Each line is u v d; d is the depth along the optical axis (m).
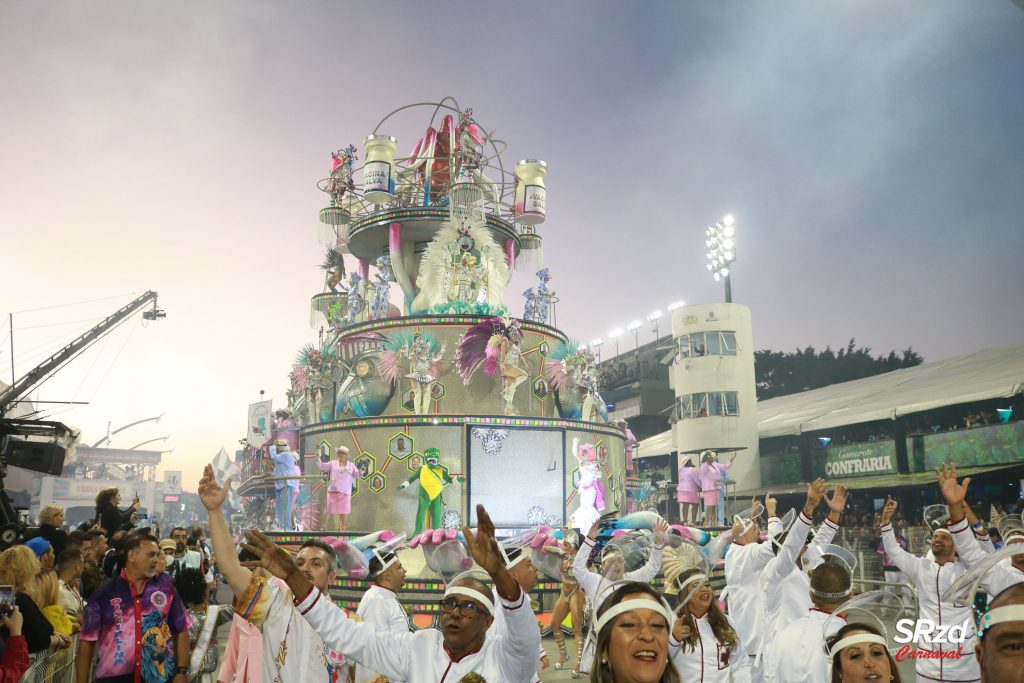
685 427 41.56
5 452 18.83
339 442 23.61
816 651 5.61
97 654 6.83
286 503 25.66
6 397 41.94
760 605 7.36
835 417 36.88
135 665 6.80
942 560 7.84
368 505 22.53
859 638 4.14
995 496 29.61
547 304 27.11
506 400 23.31
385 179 26.84
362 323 25.52
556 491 23.03
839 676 4.20
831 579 5.82
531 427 23.05
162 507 111.38
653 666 3.07
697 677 5.67
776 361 67.38
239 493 42.38
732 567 7.69
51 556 9.05
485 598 4.66
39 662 7.47
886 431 36.19
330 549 6.00
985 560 2.73
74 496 93.12
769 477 40.94
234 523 49.09
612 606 3.20
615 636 3.13
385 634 4.91
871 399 38.31
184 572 10.65
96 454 101.69
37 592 7.72
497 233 28.14
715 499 26.16
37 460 18.97
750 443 40.53
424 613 18.11
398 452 22.47
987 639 2.37
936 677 6.89
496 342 23.36
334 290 31.64
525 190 28.77
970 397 30.17
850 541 29.45
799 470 39.03
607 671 3.18
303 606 4.72
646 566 5.48
